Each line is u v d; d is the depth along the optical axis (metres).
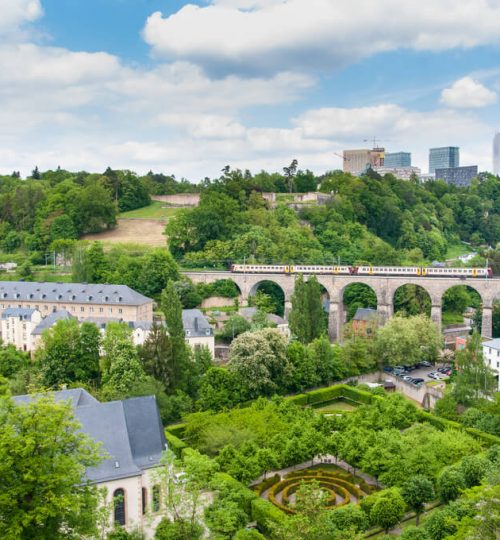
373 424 118.38
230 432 108.75
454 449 103.75
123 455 83.75
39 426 60.75
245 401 135.88
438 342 180.88
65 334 144.25
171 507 70.62
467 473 93.56
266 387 141.12
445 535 75.00
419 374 172.88
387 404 126.56
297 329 174.75
